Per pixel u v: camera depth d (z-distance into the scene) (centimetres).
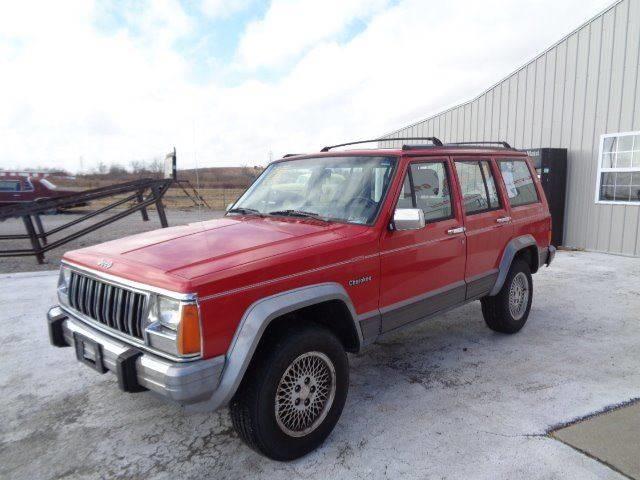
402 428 330
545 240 561
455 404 363
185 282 247
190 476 282
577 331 527
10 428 338
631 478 271
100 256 311
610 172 970
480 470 281
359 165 388
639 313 590
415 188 379
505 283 491
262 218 388
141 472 287
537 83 1098
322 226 346
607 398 369
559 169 1036
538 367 431
